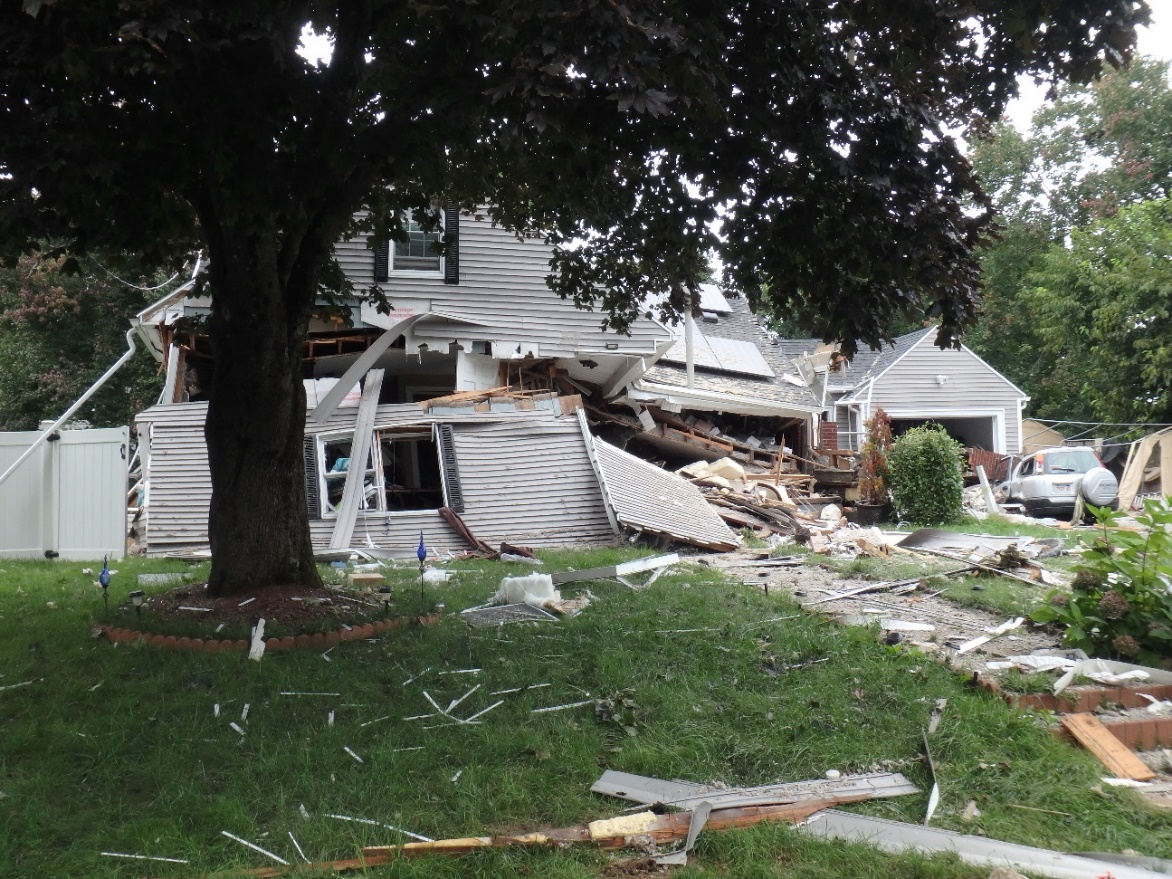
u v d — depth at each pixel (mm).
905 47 7355
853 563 10414
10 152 5430
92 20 5402
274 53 5875
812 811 4176
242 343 7383
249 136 6203
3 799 4184
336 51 7344
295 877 3518
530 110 5793
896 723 5055
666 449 20766
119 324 26172
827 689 5512
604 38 5551
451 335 16406
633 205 8445
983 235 7543
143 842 3805
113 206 6480
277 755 4609
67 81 5625
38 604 8320
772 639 6543
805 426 23578
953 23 7105
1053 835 4035
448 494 13461
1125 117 37562
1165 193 36469
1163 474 23719
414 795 4242
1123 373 26672
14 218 5531
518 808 4176
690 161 7273
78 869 3639
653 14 5871
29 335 26656
